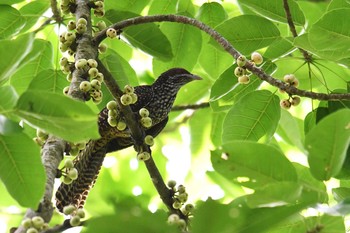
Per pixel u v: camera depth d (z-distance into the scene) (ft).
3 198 44.45
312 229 25.32
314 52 33.76
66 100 22.85
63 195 37.93
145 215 19.36
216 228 19.90
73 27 35.50
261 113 38.34
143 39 41.93
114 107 34.88
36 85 37.47
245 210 22.82
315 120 37.42
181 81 47.52
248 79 33.55
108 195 22.85
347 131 23.73
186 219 31.65
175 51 45.11
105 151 42.86
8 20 40.27
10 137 26.58
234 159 25.32
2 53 24.39
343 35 32.17
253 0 39.45
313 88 43.60
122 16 41.63
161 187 33.47
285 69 43.45
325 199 25.13
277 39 38.65
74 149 30.35
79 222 26.07
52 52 41.01
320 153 24.30
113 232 19.12
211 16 44.86
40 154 27.22
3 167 26.55
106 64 41.24
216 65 47.47
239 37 38.88
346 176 34.60
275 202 23.56
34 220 24.99
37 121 23.67
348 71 44.27
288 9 37.50
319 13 49.44
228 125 38.52
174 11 46.42
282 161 25.11
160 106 46.44
